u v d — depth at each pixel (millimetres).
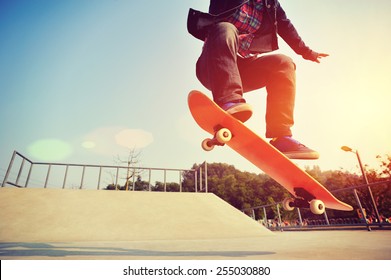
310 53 2137
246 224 5031
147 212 5117
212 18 1701
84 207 4969
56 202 4988
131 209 5168
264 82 1871
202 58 1771
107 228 4285
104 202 5324
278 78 1730
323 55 2166
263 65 1805
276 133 1677
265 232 4656
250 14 1784
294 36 2084
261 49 1931
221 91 1465
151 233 4250
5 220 4066
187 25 1799
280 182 1709
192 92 1349
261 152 1549
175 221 4836
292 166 1478
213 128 1519
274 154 1491
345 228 7441
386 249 1580
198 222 4879
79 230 4105
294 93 1735
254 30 1842
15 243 3178
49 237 3781
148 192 6152
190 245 2525
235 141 1554
